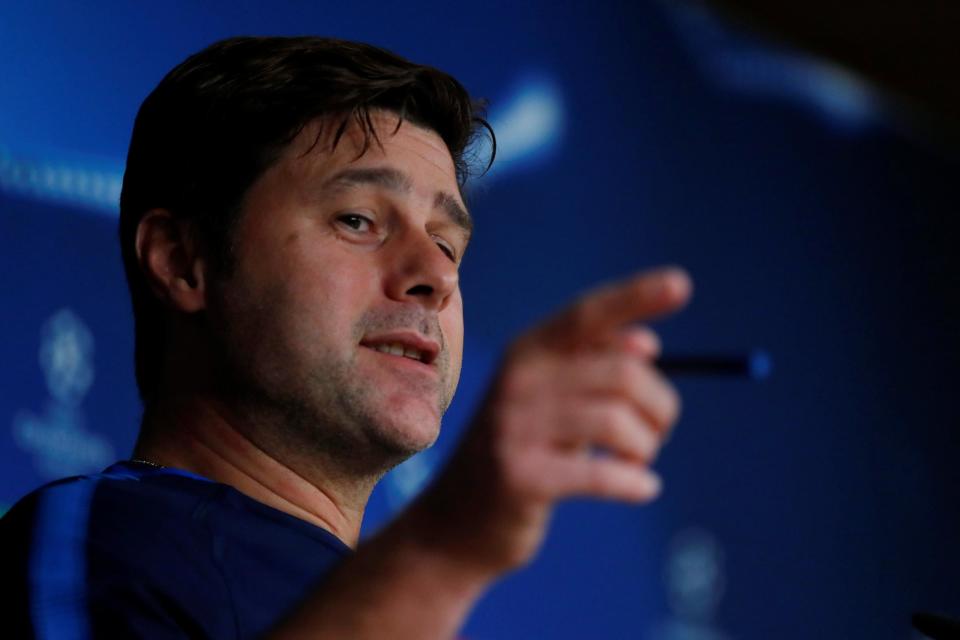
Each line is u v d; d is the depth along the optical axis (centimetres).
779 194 1483
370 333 439
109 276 924
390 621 256
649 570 1224
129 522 388
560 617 1140
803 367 1450
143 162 484
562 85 1276
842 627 1409
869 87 1638
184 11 995
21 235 885
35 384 871
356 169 458
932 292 1648
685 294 223
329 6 1098
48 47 917
